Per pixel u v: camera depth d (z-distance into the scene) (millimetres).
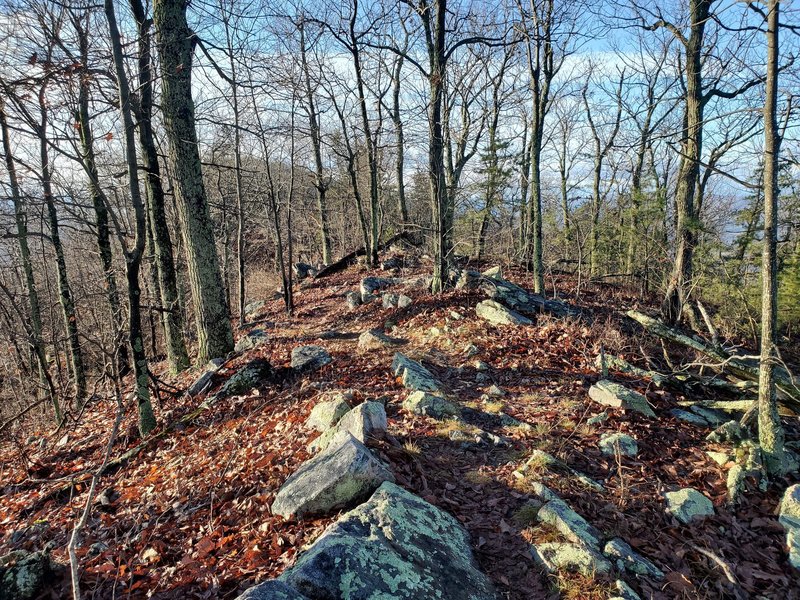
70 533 5387
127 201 15203
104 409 9641
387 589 3039
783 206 13523
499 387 7285
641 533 4262
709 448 5637
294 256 30094
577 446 5562
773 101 4738
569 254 19656
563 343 8523
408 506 3920
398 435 5734
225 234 17906
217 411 7539
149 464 6676
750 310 11562
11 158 4973
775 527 4469
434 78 10828
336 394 6863
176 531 4828
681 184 10594
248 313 17484
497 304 10195
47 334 16109
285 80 9930
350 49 15922
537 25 11000
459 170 16641
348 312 13398
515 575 3699
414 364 7805
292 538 4098
